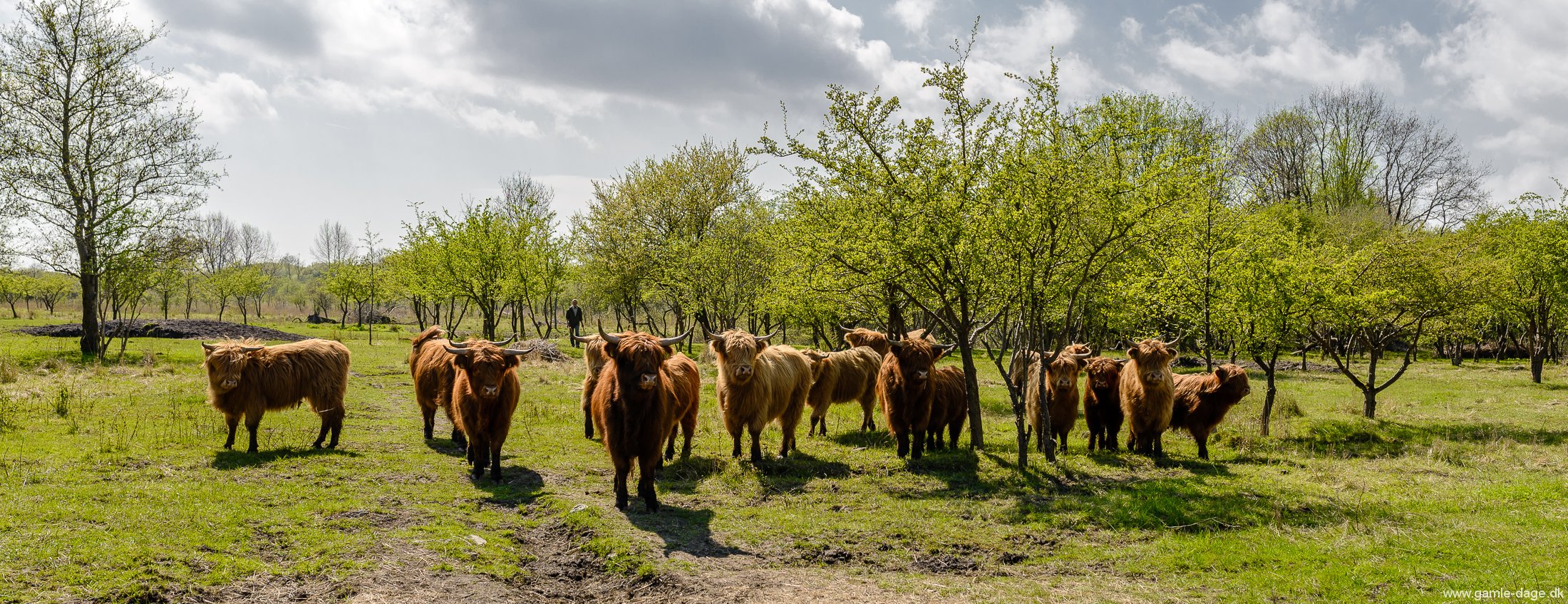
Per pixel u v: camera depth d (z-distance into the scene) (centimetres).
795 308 2298
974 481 1032
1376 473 1132
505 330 5603
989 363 3034
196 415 1305
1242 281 1502
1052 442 1141
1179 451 1313
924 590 642
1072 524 826
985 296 1306
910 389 1123
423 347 1263
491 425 955
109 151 2555
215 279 5575
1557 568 667
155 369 2006
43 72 2469
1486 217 2991
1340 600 612
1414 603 598
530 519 812
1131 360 1231
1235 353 1614
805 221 1449
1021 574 696
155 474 895
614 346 852
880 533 794
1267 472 1131
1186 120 3094
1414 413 1923
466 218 3862
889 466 1105
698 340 4188
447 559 673
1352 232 3666
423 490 895
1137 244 1239
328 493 861
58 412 1286
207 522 718
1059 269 1238
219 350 1018
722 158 3838
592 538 736
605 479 992
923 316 1805
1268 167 5109
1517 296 2444
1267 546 745
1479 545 737
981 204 1115
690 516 835
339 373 1122
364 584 610
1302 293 1521
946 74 1195
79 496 778
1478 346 4122
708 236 3434
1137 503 888
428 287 3972
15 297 5116
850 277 1280
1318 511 879
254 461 993
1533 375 2827
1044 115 1113
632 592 640
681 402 977
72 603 533
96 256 2417
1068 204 1075
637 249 3744
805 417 1544
